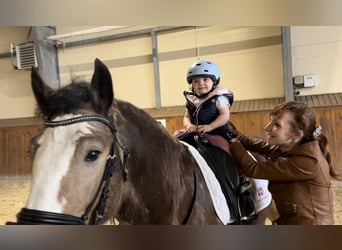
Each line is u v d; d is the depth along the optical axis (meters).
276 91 4.10
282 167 0.92
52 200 0.57
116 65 4.76
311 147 0.92
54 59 4.95
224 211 0.92
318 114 3.49
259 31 4.17
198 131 1.10
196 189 0.90
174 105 4.51
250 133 3.66
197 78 1.20
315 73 3.95
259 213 1.21
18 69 5.11
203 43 4.39
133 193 0.77
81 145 0.62
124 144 0.73
